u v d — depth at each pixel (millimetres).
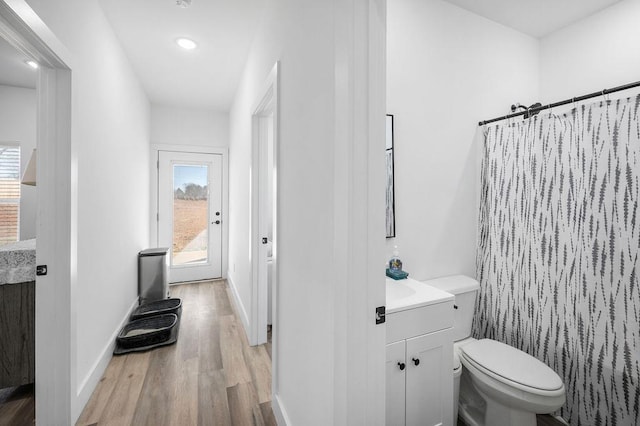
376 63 871
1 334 1633
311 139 1117
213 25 2172
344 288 872
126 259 2703
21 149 3146
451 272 1981
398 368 1186
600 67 2010
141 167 3312
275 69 1563
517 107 2154
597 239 1498
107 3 1914
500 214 1917
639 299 1380
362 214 874
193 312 3045
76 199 1498
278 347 1579
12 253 1633
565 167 1612
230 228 3979
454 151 1974
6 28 1086
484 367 1395
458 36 1972
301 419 1235
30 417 1563
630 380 1402
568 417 1612
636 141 1386
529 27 2189
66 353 1441
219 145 4223
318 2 1054
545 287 1690
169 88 3379
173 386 1835
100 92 1929
